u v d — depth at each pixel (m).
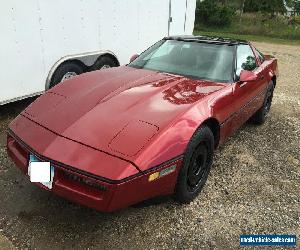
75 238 2.77
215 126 3.44
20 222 2.90
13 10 4.38
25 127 2.89
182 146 2.77
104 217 3.04
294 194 3.69
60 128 2.74
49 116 2.93
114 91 3.24
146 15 6.86
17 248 2.62
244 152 4.61
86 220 2.99
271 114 6.35
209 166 3.46
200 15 25.47
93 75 3.76
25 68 4.75
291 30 23.72
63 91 3.32
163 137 2.66
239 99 3.91
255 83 4.45
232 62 4.05
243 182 3.84
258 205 3.43
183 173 2.91
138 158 2.49
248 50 4.70
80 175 2.42
